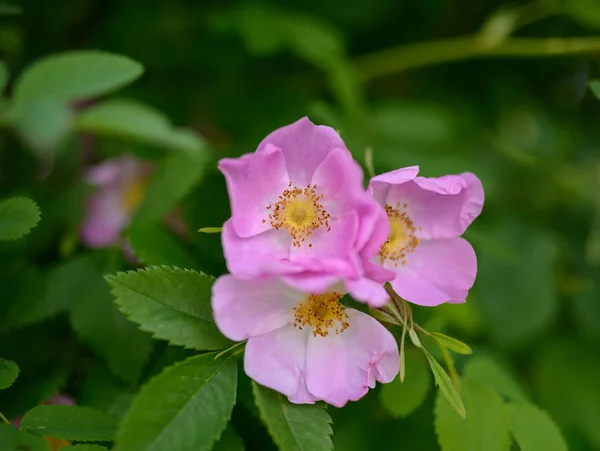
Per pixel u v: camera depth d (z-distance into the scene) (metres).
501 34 0.58
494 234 0.56
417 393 0.46
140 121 0.51
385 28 0.65
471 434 0.45
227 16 0.58
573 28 0.63
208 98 0.59
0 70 0.50
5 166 0.53
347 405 0.49
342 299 0.44
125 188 0.54
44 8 0.57
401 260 0.45
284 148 0.44
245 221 0.44
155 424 0.42
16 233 0.44
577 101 0.66
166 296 0.43
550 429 0.46
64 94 0.49
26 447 0.42
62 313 0.48
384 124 0.55
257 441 0.47
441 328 0.49
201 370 0.43
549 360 0.57
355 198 0.43
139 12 0.58
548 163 0.59
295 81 0.61
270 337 0.43
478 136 0.58
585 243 0.59
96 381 0.46
